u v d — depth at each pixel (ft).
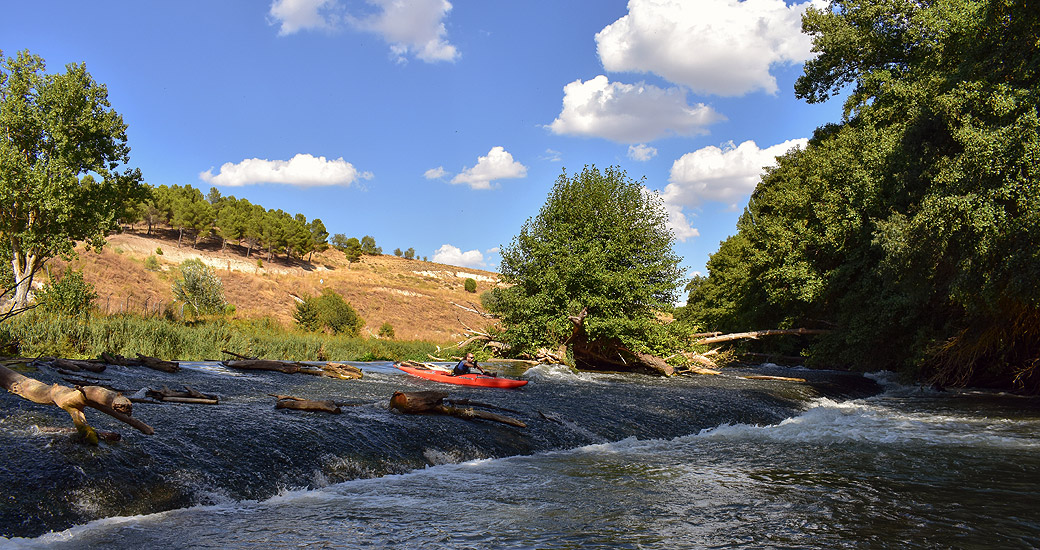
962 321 72.38
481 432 31.60
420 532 18.30
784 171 123.44
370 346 103.96
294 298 207.62
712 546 17.99
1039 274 48.44
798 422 46.68
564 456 30.86
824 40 100.89
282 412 30.22
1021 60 52.03
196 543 16.47
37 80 87.76
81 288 81.97
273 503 20.61
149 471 20.22
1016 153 48.16
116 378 37.04
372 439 27.40
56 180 87.20
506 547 17.37
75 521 16.94
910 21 87.97
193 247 257.55
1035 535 19.63
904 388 80.18
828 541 18.67
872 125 88.89
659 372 79.41
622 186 85.10
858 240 84.53
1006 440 38.47
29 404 25.81
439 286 303.27
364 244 389.80
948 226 53.26
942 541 18.92
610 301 77.71
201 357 72.33
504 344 86.12
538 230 84.74
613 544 17.92
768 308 109.81
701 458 31.55
